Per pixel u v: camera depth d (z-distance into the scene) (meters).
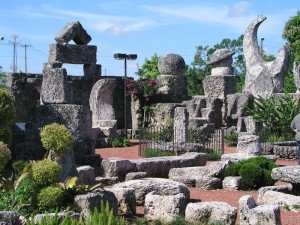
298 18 32.84
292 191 13.38
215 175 15.23
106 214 6.38
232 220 10.14
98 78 30.14
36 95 29.73
